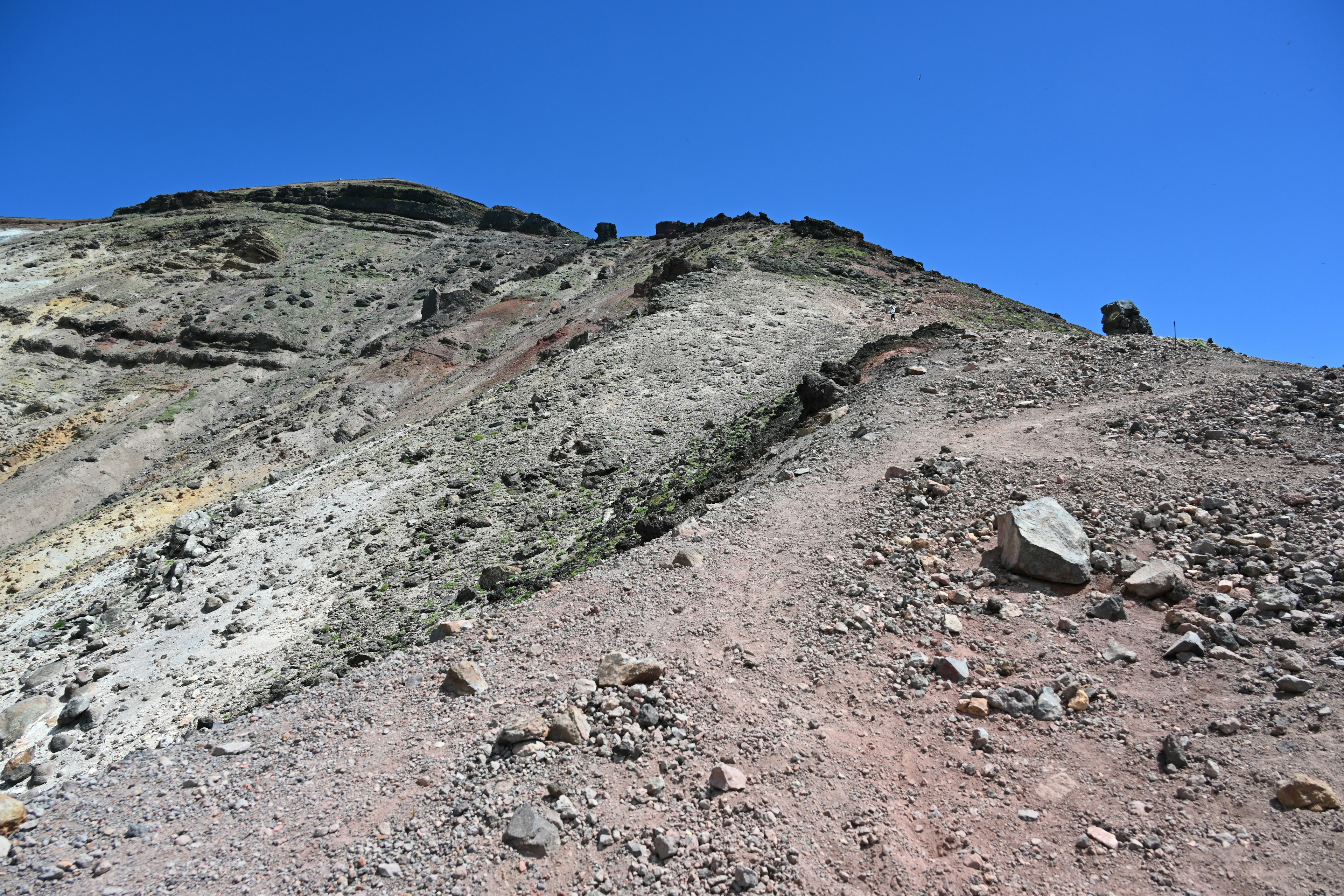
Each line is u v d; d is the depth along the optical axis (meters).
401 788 6.45
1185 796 5.20
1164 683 6.37
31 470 49.28
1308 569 7.26
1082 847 4.99
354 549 20.84
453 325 57.62
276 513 24.28
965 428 12.84
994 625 7.63
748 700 6.98
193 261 84.69
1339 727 5.37
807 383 19.00
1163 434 10.90
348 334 70.62
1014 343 18.64
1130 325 26.41
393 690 8.37
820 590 8.71
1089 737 5.98
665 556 10.44
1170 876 4.64
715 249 53.53
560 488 21.59
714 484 17.23
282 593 19.20
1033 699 6.48
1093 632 7.22
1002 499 9.84
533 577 15.48
